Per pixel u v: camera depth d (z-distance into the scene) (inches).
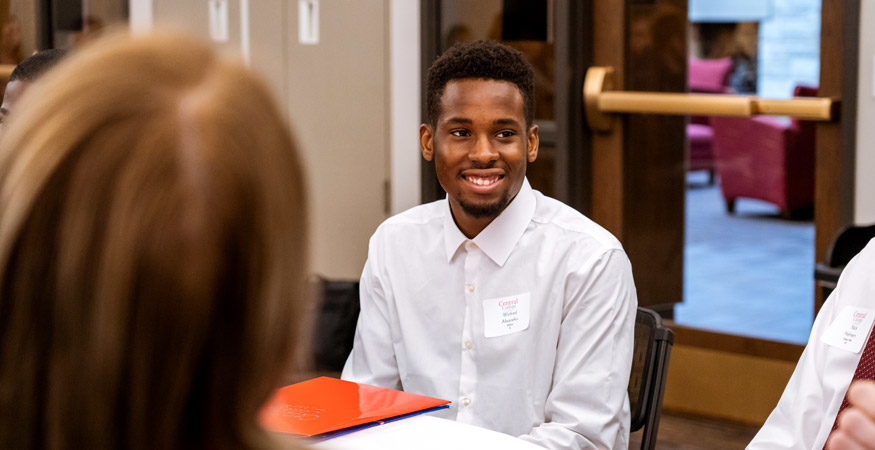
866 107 130.6
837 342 65.6
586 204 154.8
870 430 48.8
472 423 73.5
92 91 16.1
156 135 16.0
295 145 17.6
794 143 161.0
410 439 54.4
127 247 15.8
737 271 166.9
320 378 65.0
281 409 57.7
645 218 157.2
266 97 17.2
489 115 70.7
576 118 152.4
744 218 171.8
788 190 164.4
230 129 16.4
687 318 155.9
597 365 70.1
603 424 68.9
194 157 16.0
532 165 159.5
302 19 184.5
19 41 195.5
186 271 16.1
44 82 16.8
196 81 16.6
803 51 139.1
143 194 15.8
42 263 16.3
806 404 65.9
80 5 190.7
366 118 180.5
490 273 74.0
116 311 15.9
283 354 17.8
